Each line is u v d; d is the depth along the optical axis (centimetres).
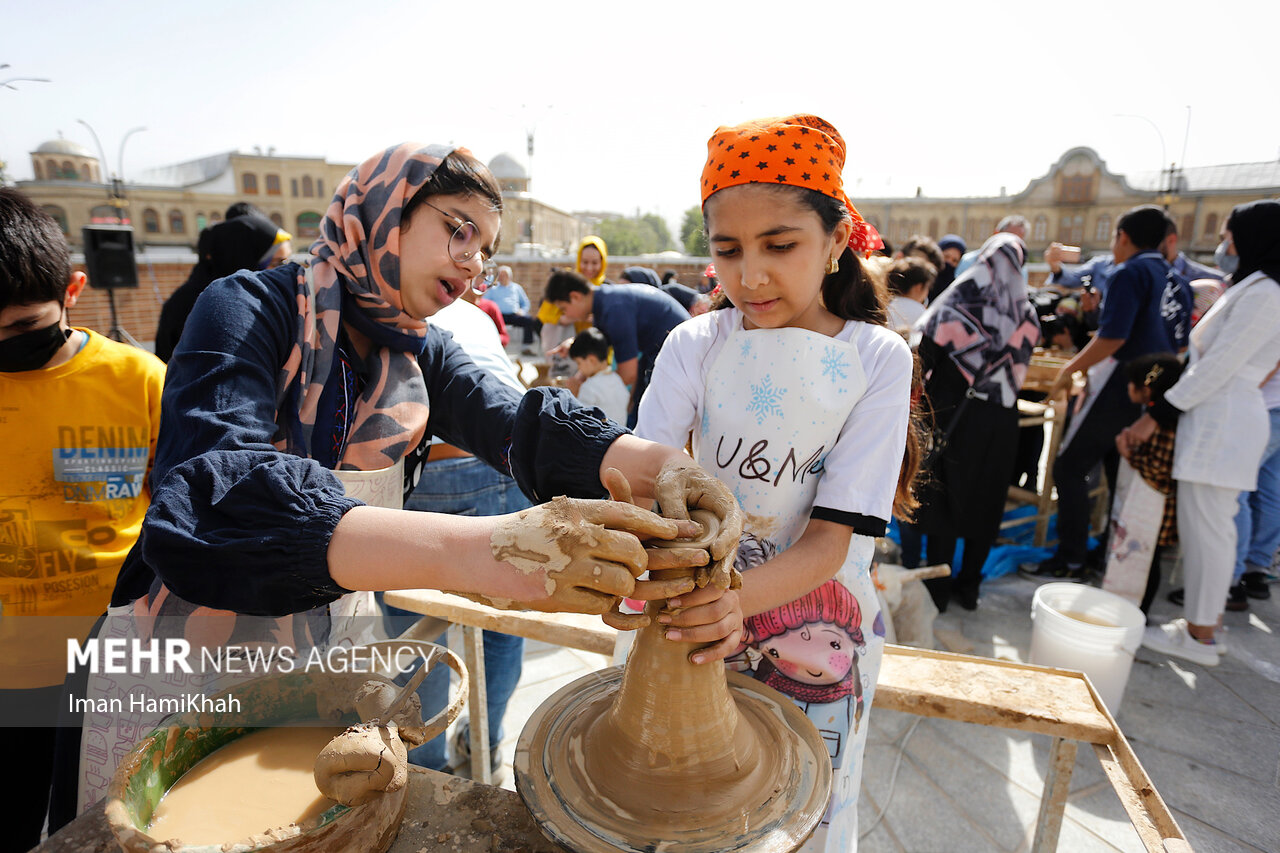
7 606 155
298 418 110
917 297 371
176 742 86
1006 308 300
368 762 73
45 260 145
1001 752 235
